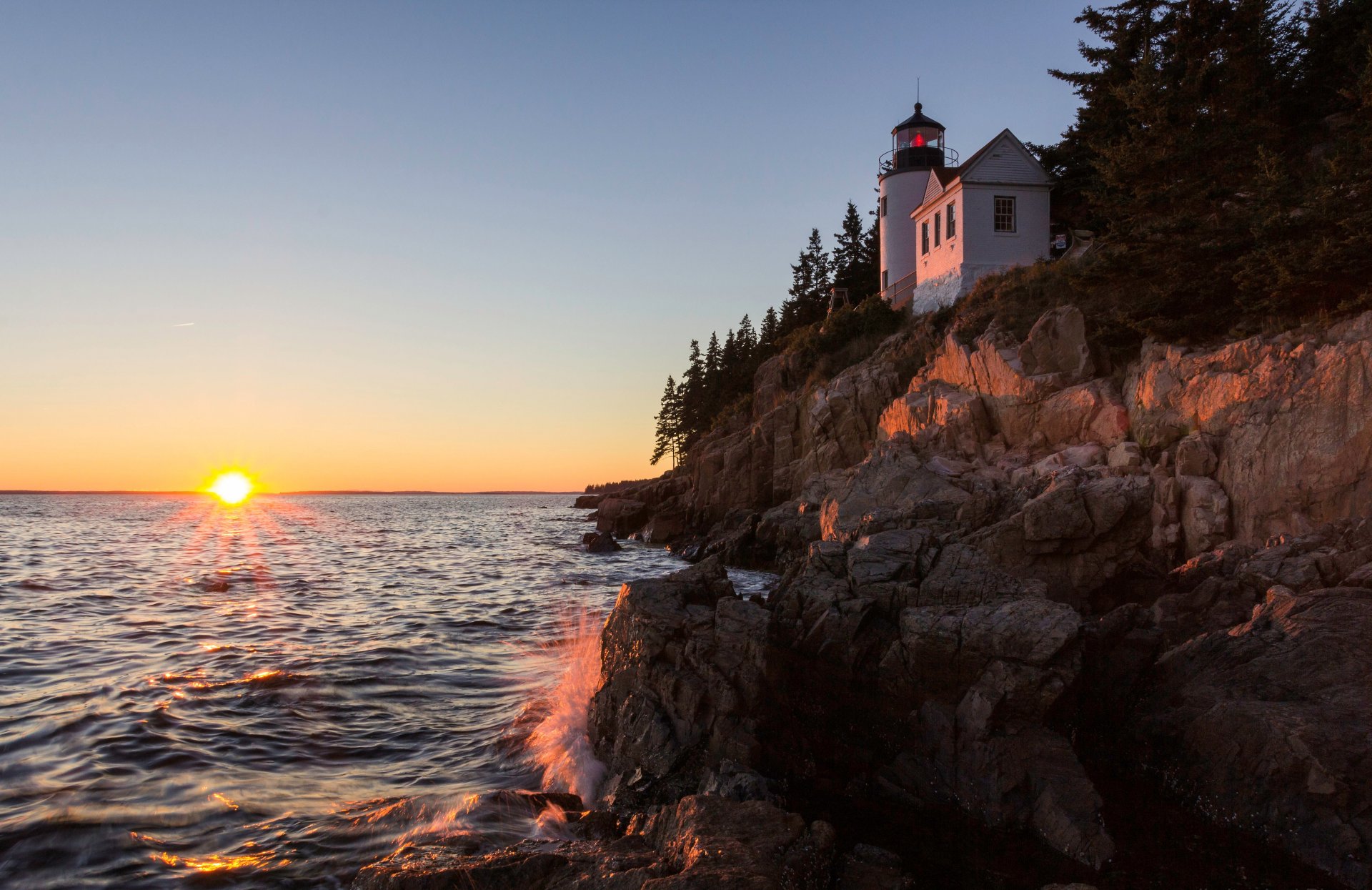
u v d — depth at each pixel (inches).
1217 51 1095.6
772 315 3358.8
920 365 1215.6
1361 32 993.5
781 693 390.9
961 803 336.2
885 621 425.7
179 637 673.6
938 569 444.5
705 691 379.2
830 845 264.7
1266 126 1013.2
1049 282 1082.1
